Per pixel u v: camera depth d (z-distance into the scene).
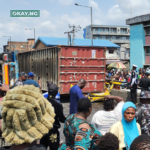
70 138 2.34
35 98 1.46
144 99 3.30
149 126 3.21
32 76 7.10
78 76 10.98
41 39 37.28
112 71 26.44
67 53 10.70
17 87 1.54
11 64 15.44
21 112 1.36
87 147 2.13
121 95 11.55
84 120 2.34
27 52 14.43
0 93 3.02
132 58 32.19
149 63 30.97
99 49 11.34
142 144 1.41
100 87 11.47
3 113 1.40
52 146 3.61
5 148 1.69
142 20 30.05
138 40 31.34
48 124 1.47
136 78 10.19
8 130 1.41
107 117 3.25
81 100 2.44
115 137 1.95
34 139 1.40
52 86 3.79
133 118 2.77
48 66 11.55
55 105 3.65
